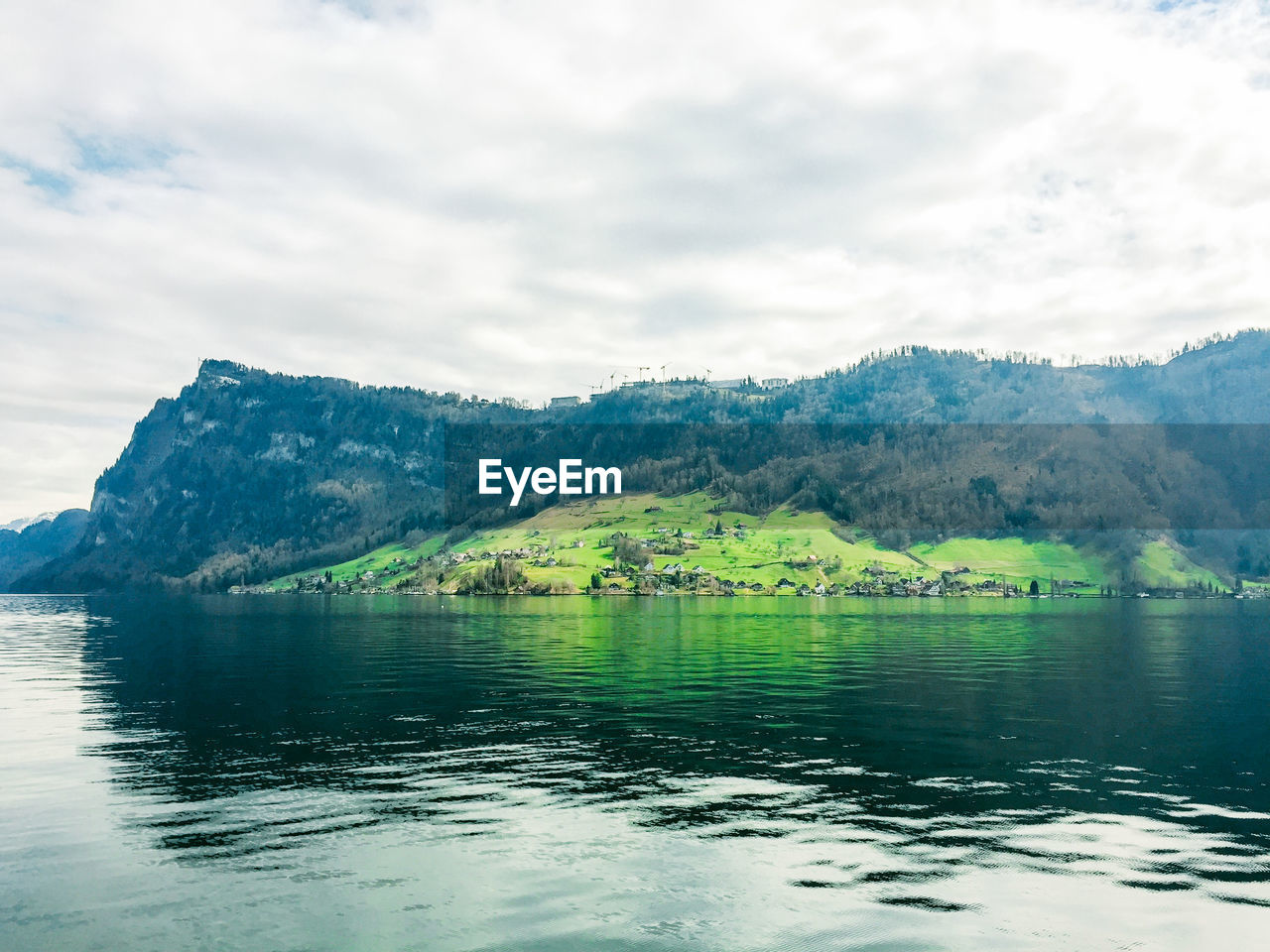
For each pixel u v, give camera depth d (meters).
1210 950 23.56
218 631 162.62
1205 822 34.38
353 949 23.45
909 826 33.91
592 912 25.91
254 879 28.64
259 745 49.75
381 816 35.38
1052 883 28.09
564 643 126.06
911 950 23.47
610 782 40.75
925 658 101.44
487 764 44.75
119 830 33.59
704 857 30.52
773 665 93.25
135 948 23.67
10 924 25.19
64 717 59.84
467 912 25.89
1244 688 74.38
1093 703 65.44
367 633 151.50
